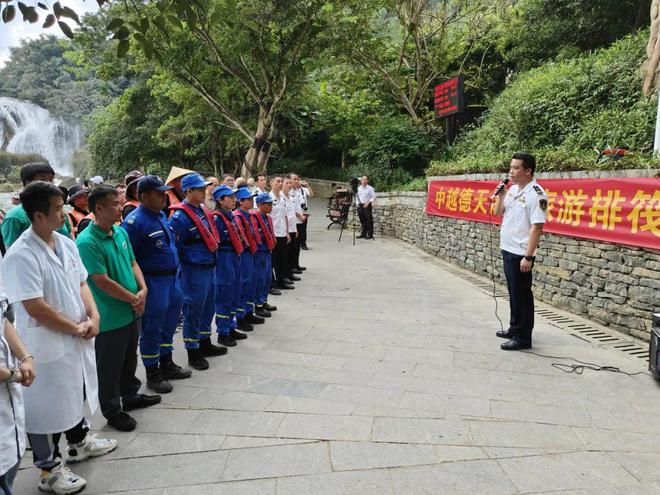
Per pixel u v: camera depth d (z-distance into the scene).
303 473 2.82
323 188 24.20
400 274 8.86
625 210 5.23
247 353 4.83
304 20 12.66
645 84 8.00
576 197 5.99
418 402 3.71
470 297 7.13
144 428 3.38
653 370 4.08
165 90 19.16
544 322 5.81
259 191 7.65
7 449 2.05
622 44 10.49
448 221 10.10
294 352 4.84
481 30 16.70
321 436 3.22
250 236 5.51
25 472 3.00
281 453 3.04
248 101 16.98
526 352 4.80
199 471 2.87
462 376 4.21
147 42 2.96
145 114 23.92
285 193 8.65
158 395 3.76
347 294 7.35
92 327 2.85
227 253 4.96
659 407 3.61
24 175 3.53
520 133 10.19
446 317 6.07
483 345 5.01
